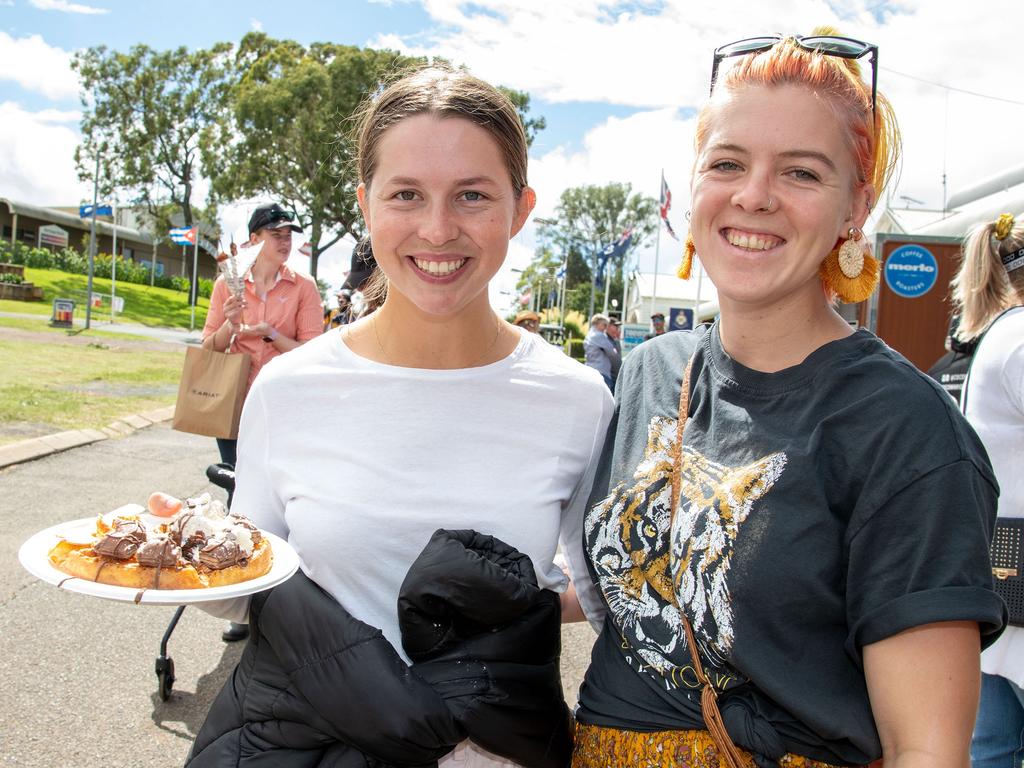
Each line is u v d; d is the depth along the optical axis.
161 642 3.62
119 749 3.03
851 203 1.39
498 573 1.38
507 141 1.56
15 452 7.32
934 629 1.14
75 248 65.38
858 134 1.34
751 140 1.32
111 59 51.53
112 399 11.34
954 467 1.17
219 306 4.47
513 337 1.74
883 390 1.24
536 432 1.64
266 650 1.46
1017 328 2.12
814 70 1.32
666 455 1.46
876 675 1.18
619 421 1.60
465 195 1.53
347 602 1.54
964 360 2.54
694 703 1.34
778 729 1.27
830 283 1.46
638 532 1.45
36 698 3.35
